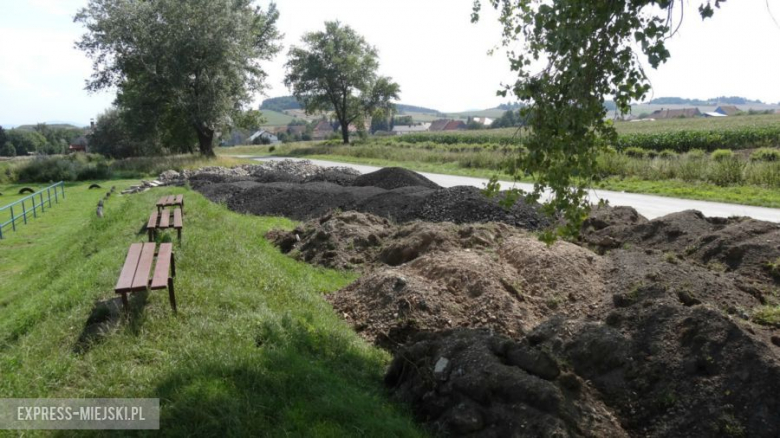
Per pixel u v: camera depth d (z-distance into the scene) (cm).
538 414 349
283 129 13425
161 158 3381
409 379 417
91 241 950
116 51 3325
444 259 636
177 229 781
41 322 490
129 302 482
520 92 455
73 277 653
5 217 1578
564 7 414
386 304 566
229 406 328
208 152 3788
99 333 431
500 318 518
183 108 3425
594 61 429
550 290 580
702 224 764
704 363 387
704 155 2209
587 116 420
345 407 350
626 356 413
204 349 404
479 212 1014
